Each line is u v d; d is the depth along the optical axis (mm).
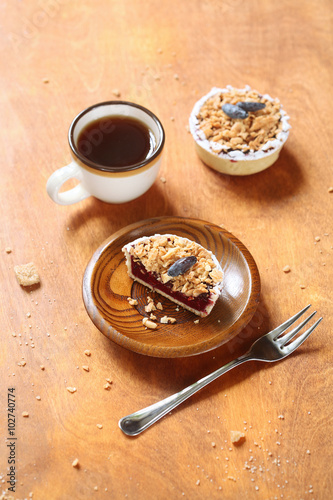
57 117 688
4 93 705
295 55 738
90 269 569
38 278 591
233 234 622
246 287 570
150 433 525
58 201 607
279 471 514
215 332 555
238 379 549
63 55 735
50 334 568
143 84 713
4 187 643
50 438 523
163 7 777
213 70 725
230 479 510
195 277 564
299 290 594
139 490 504
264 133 632
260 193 646
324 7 780
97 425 528
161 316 569
